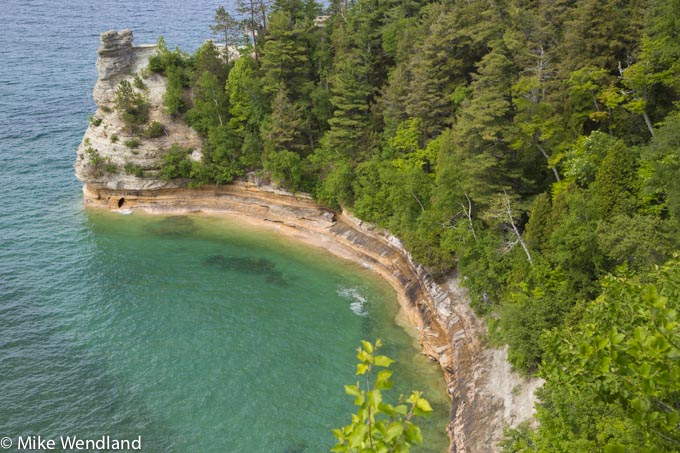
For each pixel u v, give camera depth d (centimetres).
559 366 1905
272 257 8031
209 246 8362
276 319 6556
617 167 4644
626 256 4081
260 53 9756
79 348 6028
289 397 5344
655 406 1482
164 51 9881
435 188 6588
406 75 8081
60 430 4947
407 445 1061
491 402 4709
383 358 1118
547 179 6147
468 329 5706
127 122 9338
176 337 6234
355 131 8288
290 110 8731
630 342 1386
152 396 5362
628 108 5425
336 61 9169
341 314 6656
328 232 8462
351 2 10481
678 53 5003
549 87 6106
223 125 9419
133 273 7562
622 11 6184
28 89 13762
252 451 4741
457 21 7538
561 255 4434
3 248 7944
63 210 9262
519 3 7819
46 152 10919
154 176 9381
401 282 7175
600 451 2486
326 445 4791
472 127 5919
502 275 5469
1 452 4688
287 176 8894
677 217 4084
